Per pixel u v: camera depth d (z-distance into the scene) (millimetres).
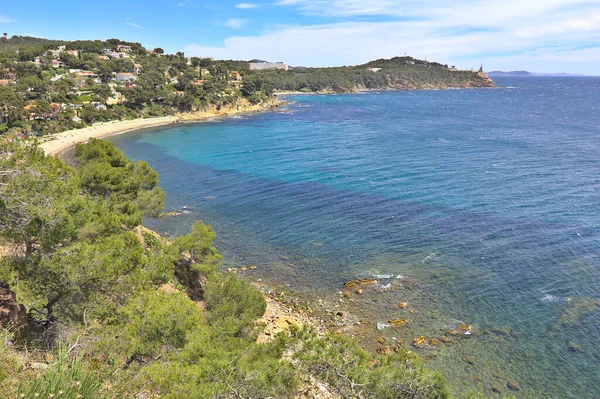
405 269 38531
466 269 38125
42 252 15352
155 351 13977
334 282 36656
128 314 15031
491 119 153000
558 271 37094
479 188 63250
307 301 33625
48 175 17438
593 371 25297
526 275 36656
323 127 137375
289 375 14789
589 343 27672
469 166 78062
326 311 32156
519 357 26625
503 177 69375
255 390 12586
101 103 148625
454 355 26875
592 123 137250
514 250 41625
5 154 16812
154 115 157625
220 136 121938
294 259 41188
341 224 50031
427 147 98438
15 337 12102
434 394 13633
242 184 69125
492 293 34000
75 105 142125
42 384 8109
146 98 160500
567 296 33156
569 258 39500
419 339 28469
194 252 31719
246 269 39156
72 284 15039
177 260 30688
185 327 15094
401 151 94125
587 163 77750
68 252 15609
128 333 13789
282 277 37594
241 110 187625
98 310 15586
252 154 94812
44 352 12117
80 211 17750
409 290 34938
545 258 39656
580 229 46281
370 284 36031
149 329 14391
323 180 70438
